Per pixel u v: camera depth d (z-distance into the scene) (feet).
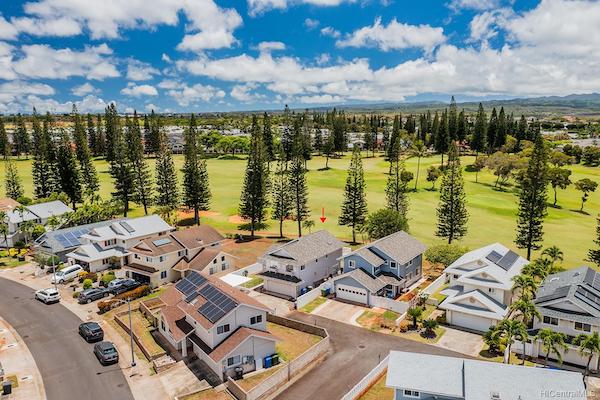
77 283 171.53
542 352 120.88
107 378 108.78
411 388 90.02
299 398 103.50
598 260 190.80
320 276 178.50
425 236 240.73
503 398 82.94
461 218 224.94
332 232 253.24
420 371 94.02
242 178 392.06
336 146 536.01
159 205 294.66
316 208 300.61
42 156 305.12
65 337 129.29
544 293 133.69
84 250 185.16
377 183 380.99
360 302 157.99
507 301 142.00
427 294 157.89
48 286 168.76
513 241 237.04
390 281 162.40
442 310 151.33
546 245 234.38
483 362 93.91
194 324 120.88
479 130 489.26
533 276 151.53
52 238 198.90
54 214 241.35
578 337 110.42
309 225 245.24
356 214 238.07
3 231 210.79
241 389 99.76
